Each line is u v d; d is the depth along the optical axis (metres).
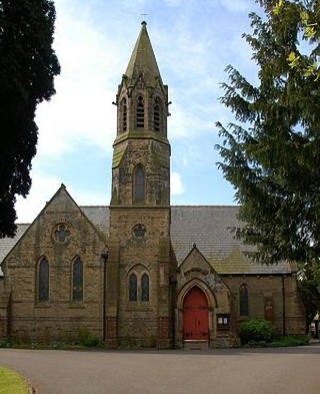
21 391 19.48
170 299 44.88
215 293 45.50
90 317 44.91
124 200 46.09
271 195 17.47
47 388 20.91
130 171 46.41
